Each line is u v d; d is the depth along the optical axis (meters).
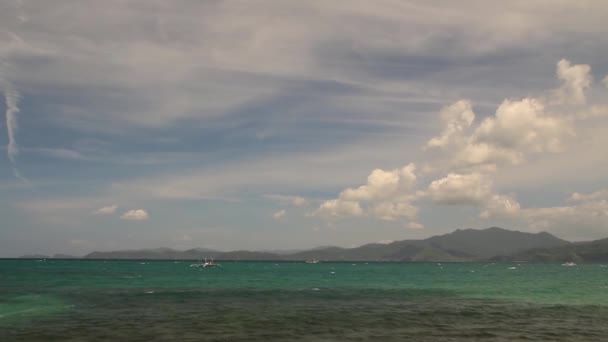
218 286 95.19
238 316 49.12
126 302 62.06
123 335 38.41
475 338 38.09
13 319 46.53
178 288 88.00
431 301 66.62
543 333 40.44
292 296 73.00
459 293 82.00
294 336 38.44
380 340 37.00
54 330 40.47
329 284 106.44
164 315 49.66
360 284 107.44
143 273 161.50
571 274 197.25
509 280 134.62
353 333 39.97
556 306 60.50
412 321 46.56
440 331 41.19
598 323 46.06
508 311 54.88
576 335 39.69
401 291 85.94
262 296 72.56
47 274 142.00
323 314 51.19
